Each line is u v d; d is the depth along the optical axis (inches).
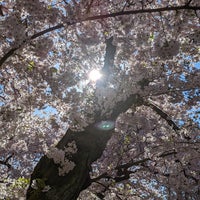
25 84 339.3
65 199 189.0
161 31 251.4
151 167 418.6
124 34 248.4
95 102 221.3
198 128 382.3
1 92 351.6
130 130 439.5
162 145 378.9
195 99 339.6
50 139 502.6
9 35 189.2
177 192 394.9
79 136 208.5
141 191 464.8
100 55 300.0
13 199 248.5
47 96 286.7
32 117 365.1
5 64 274.5
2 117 247.3
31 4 187.3
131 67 268.4
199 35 230.8
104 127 215.5
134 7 252.5
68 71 237.5
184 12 221.5
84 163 200.7
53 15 200.4
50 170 193.9
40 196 184.9
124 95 231.9
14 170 597.0
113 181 367.9
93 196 398.6
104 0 251.6
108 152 473.7
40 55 223.3
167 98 360.2
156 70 272.1
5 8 232.8
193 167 394.3
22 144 487.8
